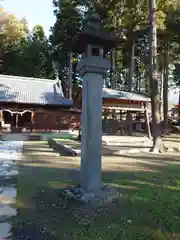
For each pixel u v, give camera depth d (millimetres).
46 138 16109
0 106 23234
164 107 23000
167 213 3391
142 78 33750
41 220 3141
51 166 6770
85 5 23953
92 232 2820
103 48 4191
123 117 23406
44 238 2682
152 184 4898
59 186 4707
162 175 5734
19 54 33281
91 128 3977
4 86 25062
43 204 3717
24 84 26172
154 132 9984
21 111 23344
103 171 6082
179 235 2771
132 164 7125
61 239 2666
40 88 26109
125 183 4930
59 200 3887
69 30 25688
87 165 3957
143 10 16453
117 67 32094
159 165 7047
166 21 17578
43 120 24125
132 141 13156
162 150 9906
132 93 17906
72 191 4090
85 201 3725
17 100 23203
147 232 2836
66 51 30734
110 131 18812
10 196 4098
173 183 5004
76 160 7758
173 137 18547
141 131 22875
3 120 24531
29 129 23641
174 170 6328
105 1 17172
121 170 6246
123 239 2662
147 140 13789
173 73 27000
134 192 4324
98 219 3180
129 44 22047
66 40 26656
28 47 33031
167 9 16156
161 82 27656
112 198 3877
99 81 4016
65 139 14469
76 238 2680
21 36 33281
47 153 9305
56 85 26703
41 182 5012
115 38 4070
